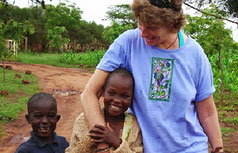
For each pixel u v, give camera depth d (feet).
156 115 7.12
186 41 7.43
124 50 7.33
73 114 30.45
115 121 7.39
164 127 7.10
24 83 46.85
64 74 63.82
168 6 6.54
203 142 7.54
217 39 33.68
